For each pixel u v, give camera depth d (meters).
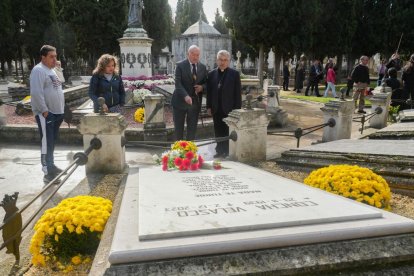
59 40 33.38
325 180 4.07
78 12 34.12
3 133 8.85
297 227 2.51
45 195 5.07
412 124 7.61
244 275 2.20
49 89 5.58
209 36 40.81
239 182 3.79
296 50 26.12
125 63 16.17
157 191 3.43
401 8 31.92
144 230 2.41
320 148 5.76
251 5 25.47
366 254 2.38
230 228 2.44
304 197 3.16
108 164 5.23
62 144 8.59
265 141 5.98
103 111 5.20
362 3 32.81
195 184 3.72
